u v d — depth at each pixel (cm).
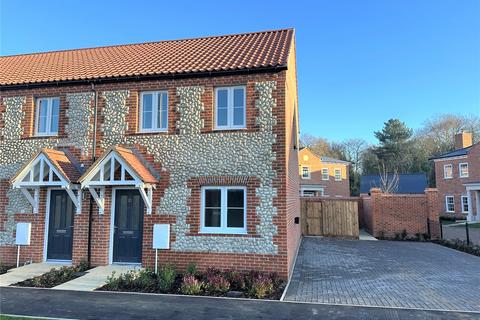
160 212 1116
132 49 1541
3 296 829
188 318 686
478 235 2317
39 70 1396
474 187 3459
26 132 1262
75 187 1143
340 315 709
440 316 705
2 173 1254
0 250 1213
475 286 951
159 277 955
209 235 1074
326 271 1152
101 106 1219
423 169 5622
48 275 991
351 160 7081
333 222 2169
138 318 685
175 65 1234
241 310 737
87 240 1162
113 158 1069
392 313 722
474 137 5512
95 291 876
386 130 6106
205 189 1118
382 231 2095
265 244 1037
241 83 1123
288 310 739
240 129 1105
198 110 1141
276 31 1486
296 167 1752
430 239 1992
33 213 1209
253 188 1068
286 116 1102
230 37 1509
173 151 1140
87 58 1491
